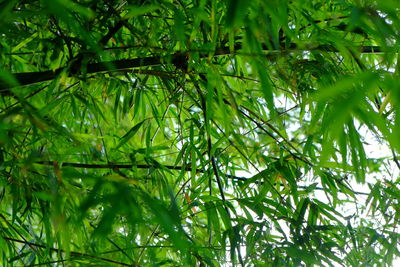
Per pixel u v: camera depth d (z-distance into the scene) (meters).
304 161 1.64
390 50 0.85
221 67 1.55
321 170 1.61
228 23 0.73
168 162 2.09
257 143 1.70
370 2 0.85
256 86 1.77
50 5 0.62
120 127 1.95
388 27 0.79
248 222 1.55
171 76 1.44
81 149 1.17
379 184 1.69
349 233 1.72
